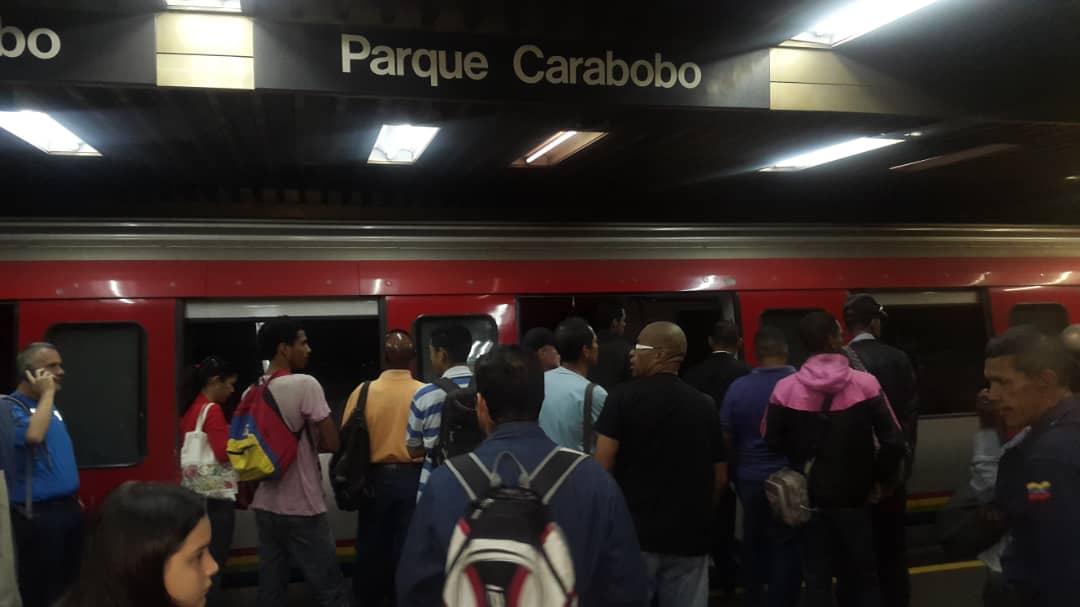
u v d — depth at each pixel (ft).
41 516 13.44
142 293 18.88
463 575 6.65
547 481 7.51
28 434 13.16
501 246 21.43
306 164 26.91
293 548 14.52
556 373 14.11
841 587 13.66
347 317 20.22
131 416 18.67
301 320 19.93
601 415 12.51
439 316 20.62
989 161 30.99
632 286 22.11
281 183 31.50
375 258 20.52
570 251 21.89
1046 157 30.07
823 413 13.15
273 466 14.06
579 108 19.07
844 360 13.37
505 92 17.06
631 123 21.61
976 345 24.94
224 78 15.71
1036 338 8.19
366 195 34.32
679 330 12.58
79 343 18.58
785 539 14.46
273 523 14.42
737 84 18.57
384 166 28.30
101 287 18.70
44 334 18.29
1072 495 7.48
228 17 15.69
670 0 15.70
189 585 5.65
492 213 35.94
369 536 15.76
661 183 33.01
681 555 12.10
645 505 12.11
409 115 20.06
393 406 15.61
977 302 25.14
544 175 30.81
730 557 19.06
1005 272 25.38
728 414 15.84
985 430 13.21
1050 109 21.04
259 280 19.60
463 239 21.20
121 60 15.20
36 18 14.78
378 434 15.61
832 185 37.06
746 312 22.88
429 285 20.67
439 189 33.99
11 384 18.56
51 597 13.58
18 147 24.26
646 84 17.92
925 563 21.74
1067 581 7.44
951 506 13.39
